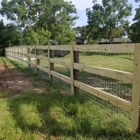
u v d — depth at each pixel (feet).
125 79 8.63
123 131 8.06
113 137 7.63
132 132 7.97
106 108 10.46
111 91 12.28
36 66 24.45
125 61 11.69
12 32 104.63
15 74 24.93
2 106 11.57
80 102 11.80
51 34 102.37
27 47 29.50
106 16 109.19
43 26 104.73
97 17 108.06
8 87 17.61
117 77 9.19
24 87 17.22
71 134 8.07
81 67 12.60
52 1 102.27
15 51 44.57
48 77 20.30
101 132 8.01
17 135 7.99
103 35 112.88
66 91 15.12
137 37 90.84
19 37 105.09
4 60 49.85
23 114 10.22
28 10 101.81
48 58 18.98
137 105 7.89
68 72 22.31
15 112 10.57
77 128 8.34
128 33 109.19
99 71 10.68
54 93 14.32
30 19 103.65
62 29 102.22
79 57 14.61
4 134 8.04
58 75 16.83
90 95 12.70
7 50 65.82
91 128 8.28
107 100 10.14
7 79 21.90
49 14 103.50
